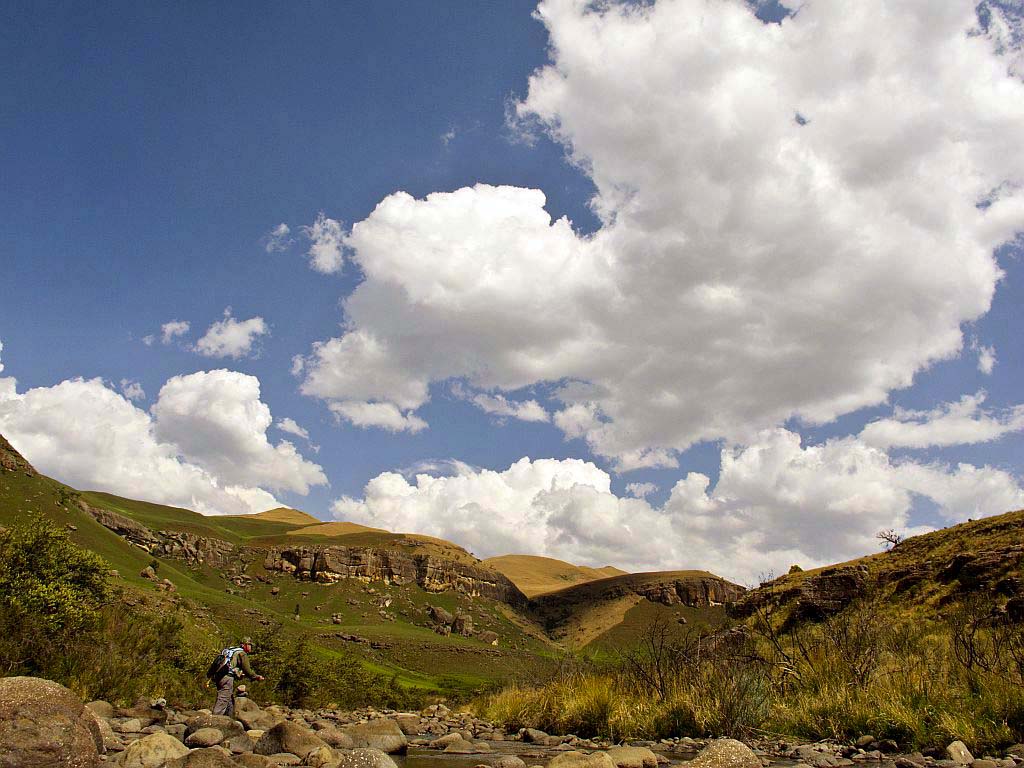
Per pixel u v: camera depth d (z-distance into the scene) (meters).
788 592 37.03
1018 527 32.56
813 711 12.38
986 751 9.42
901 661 13.21
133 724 11.18
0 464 114.12
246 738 10.21
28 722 5.35
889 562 38.59
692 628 16.47
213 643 28.22
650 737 12.82
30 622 14.58
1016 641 12.38
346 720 19.45
